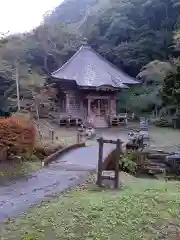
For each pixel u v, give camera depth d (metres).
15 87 27.48
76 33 39.03
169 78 19.17
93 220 6.09
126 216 6.24
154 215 6.28
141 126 22.98
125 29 38.09
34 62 35.94
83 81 27.69
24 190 8.73
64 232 5.62
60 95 30.33
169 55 32.91
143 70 31.59
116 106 31.05
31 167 11.73
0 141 11.69
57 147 14.97
